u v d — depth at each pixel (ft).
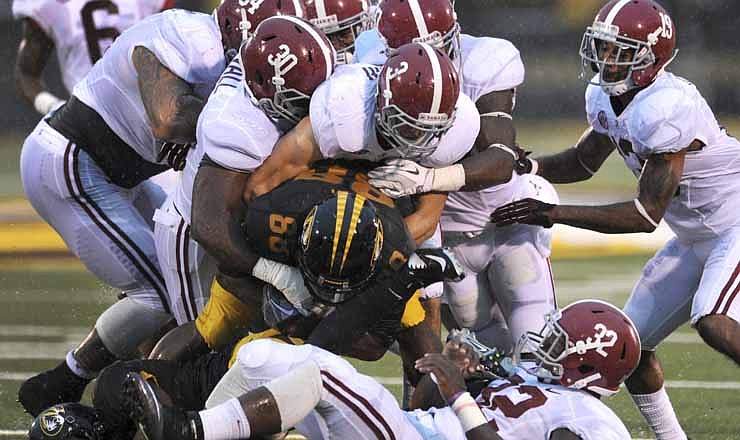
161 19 45.50
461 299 48.60
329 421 34.30
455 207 46.26
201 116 39.47
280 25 38.19
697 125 45.27
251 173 38.29
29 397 46.83
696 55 199.72
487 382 36.76
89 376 47.57
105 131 46.91
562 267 91.86
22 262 93.66
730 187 47.03
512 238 47.32
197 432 32.71
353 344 36.81
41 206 48.39
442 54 37.01
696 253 48.21
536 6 219.82
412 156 38.19
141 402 32.48
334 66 38.63
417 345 39.27
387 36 40.93
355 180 37.55
